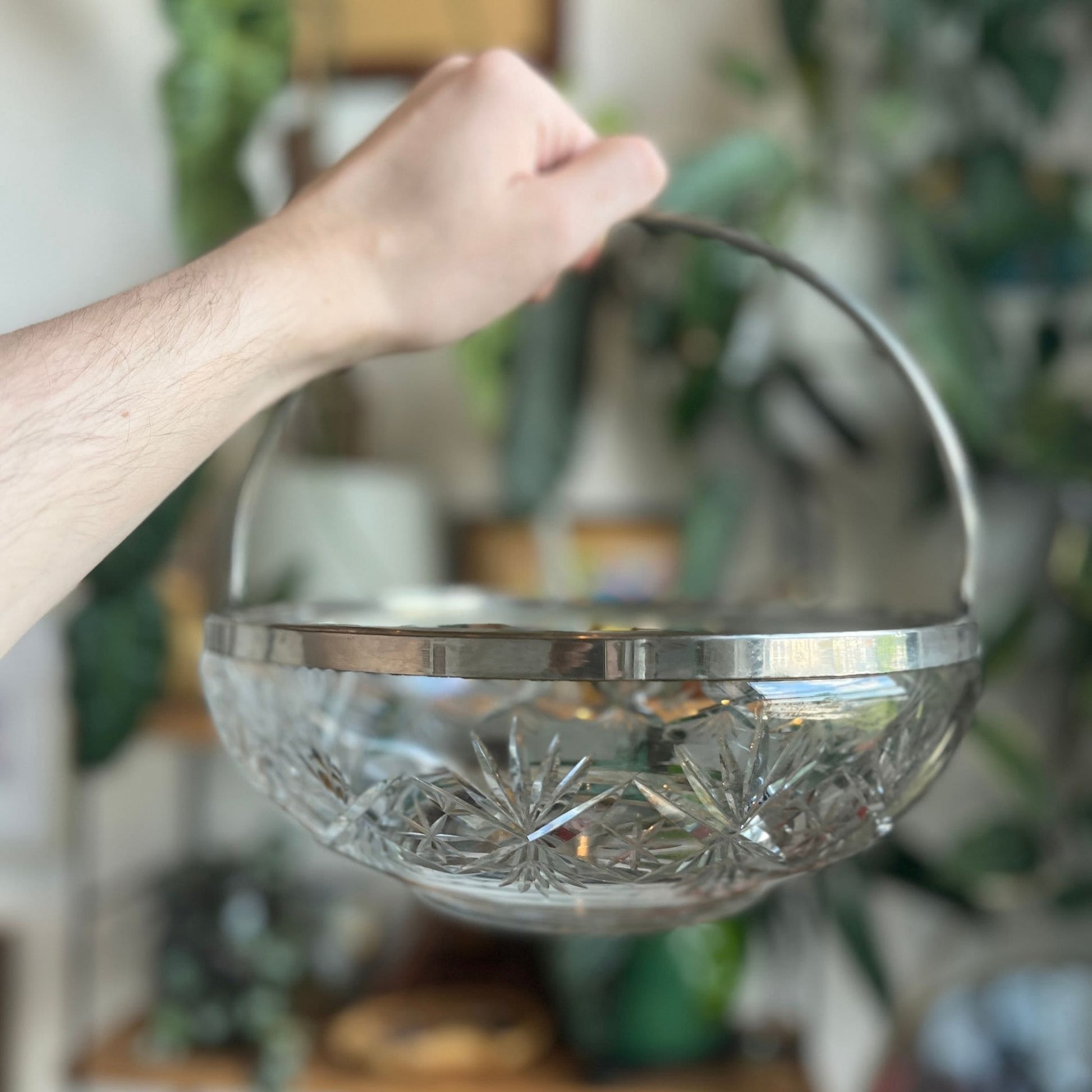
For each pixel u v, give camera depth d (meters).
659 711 0.43
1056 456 1.11
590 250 0.48
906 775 0.40
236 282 0.41
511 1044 1.19
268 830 1.38
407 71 1.30
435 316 0.45
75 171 1.20
